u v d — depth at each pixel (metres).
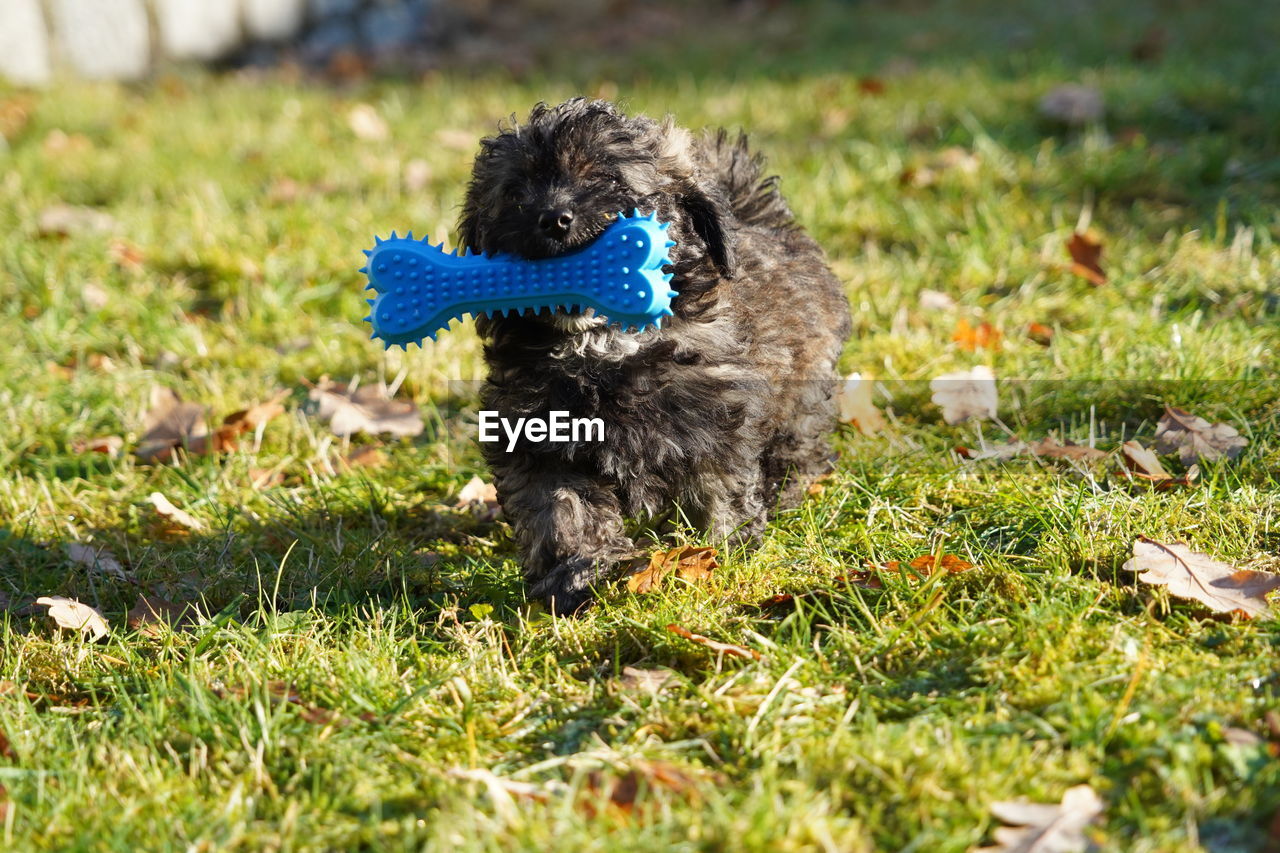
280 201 1.75
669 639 1.04
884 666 1.01
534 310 1.08
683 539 1.13
